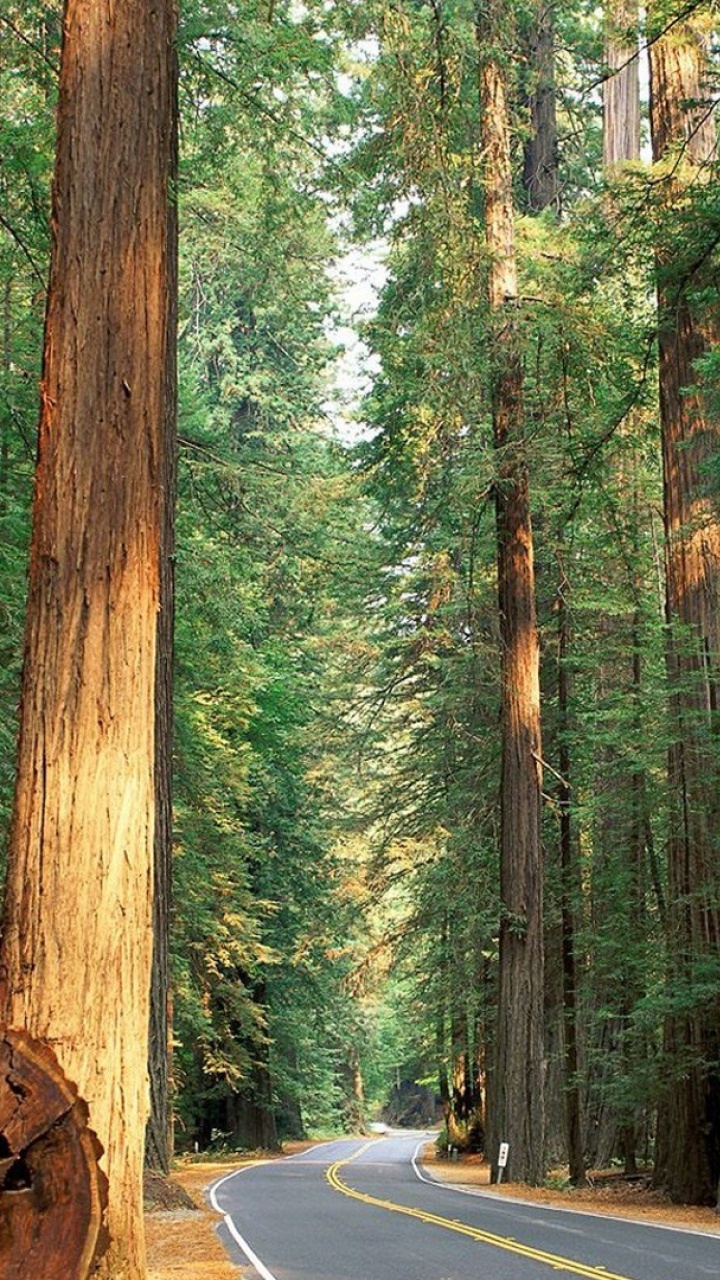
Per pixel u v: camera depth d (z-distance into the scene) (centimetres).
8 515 1628
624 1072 2291
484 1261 1227
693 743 2055
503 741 2498
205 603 2127
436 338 1923
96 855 612
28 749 623
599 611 2650
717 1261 1215
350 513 2658
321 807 3984
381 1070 8238
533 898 2436
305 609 3031
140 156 691
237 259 2516
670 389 2097
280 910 4284
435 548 2719
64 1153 506
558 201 3228
